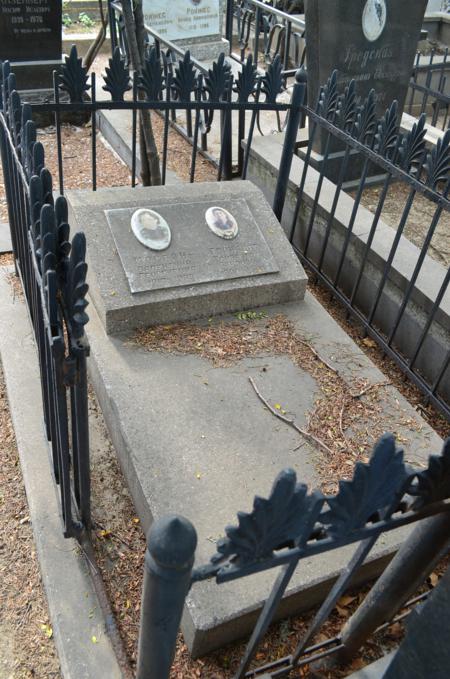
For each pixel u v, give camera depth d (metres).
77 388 1.82
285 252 3.69
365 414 3.01
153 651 1.44
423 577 1.68
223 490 2.52
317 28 4.76
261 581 2.19
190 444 2.70
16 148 2.55
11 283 3.90
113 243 3.34
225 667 2.17
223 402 2.96
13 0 6.29
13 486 2.83
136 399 2.88
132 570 2.43
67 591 2.32
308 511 1.24
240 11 9.09
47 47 6.73
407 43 5.32
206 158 6.03
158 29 8.02
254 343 3.37
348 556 2.31
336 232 4.22
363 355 3.40
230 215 3.67
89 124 6.95
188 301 3.36
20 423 2.97
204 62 8.44
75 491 2.43
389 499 1.33
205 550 2.27
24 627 2.30
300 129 5.49
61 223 1.72
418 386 3.45
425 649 1.54
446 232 4.75
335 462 2.73
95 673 2.09
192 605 2.08
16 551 2.56
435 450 2.86
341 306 4.20
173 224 3.50
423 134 3.10
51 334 1.69
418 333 3.65
